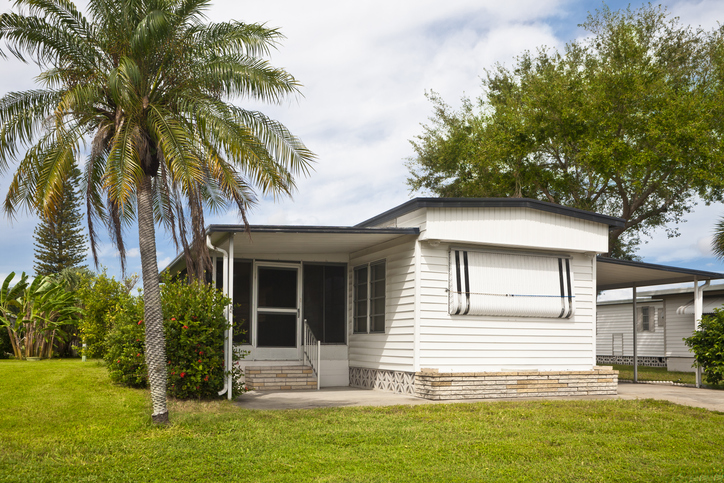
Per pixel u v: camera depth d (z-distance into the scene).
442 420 9.13
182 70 9.37
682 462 6.82
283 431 8.16
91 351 18.41
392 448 7.32
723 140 21.02
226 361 11.05
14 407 9.14
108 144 9.35
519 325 13.23
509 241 12.88
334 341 14.99
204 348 10.55
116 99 8.27
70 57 9.06
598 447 7.49
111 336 12.80
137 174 8.45
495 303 12.84
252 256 14.38
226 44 9.62
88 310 18.77
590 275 14.16
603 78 22.67
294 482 5.90
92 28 9.20
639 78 22.03
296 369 13.84
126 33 8.88
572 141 23.67
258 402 11.05
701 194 23.28
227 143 9.05
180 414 9.12
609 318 29.55
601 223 14.06
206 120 9.09
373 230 12.06
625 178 24.28
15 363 16.09
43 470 6.18
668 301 25.28
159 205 11.09
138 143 8.48
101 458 6.67
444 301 12.52
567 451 7.28
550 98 23.34
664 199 25.91
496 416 9.49
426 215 12.23
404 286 12.76
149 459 6.66
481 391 12.18
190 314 10.55
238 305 13.67
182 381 10.57
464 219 12.53
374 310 14.02
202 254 9.98
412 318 12.38
